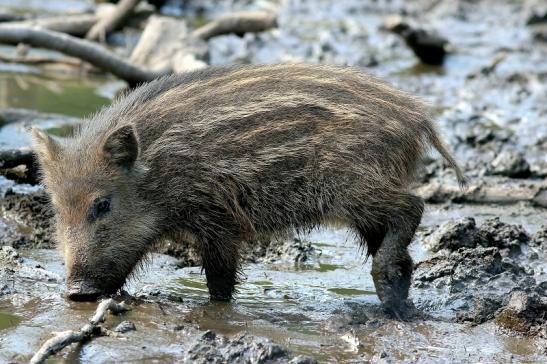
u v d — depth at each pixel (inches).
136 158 469.4
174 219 487.2
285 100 480.4
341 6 1220.5
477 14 1183.6
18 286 477.4
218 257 486.0
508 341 437.7
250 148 477.4
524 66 967.6
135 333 426.9
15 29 791.1
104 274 472.4
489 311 462.3
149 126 483.5
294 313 467.5
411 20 1133.7
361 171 473.7
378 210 478.3
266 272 527.5
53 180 479.8
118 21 966.4
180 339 425.1
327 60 940.0
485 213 629.9
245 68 501.7
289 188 479.8
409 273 480.1
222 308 470.6
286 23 1109.1
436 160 701.9
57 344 401.7
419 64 967.6
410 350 425.7
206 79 497.7
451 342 435.5
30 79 836.6
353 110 477.4
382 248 476.7
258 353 402.3
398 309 468.8
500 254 525.0
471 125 785.6
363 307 476.1
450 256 522.9
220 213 483.5
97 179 471.8
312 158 475.8
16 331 426.6
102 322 430.9
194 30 1016.2
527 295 449.1
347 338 435.2
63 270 507.8
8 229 555.5
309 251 556.4
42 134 492.1
